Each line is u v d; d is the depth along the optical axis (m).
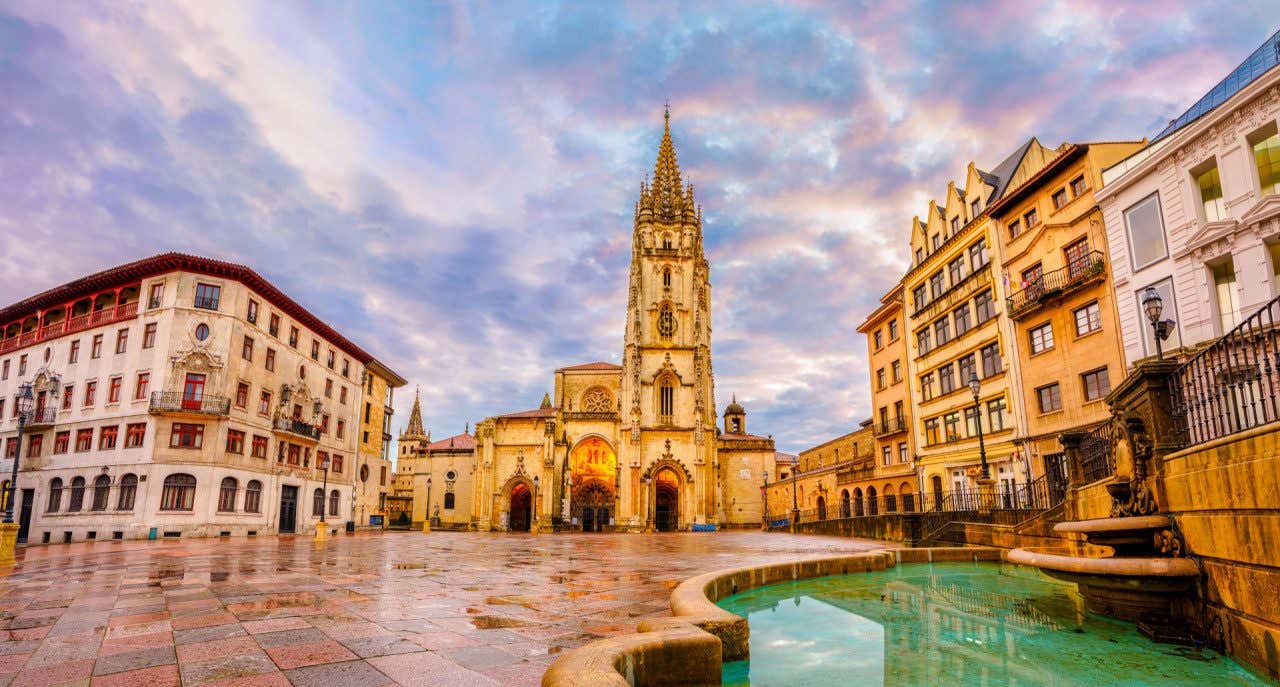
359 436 62.47
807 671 7.13
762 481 78.44
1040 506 24.22
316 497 53.72
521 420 71.19
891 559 17.80
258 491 45.25
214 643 7.25
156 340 41.31
